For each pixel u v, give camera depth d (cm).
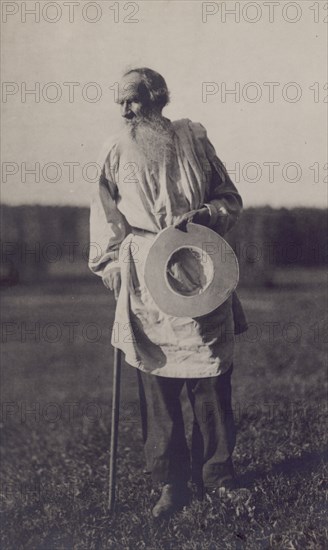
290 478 402
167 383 390
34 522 387
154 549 358
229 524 363
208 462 392
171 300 380
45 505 403
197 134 394
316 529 358
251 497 380
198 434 396
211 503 379
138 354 390
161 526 371
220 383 391
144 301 388
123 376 497
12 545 370
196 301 379
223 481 390
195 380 392
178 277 382
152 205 387
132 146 391
